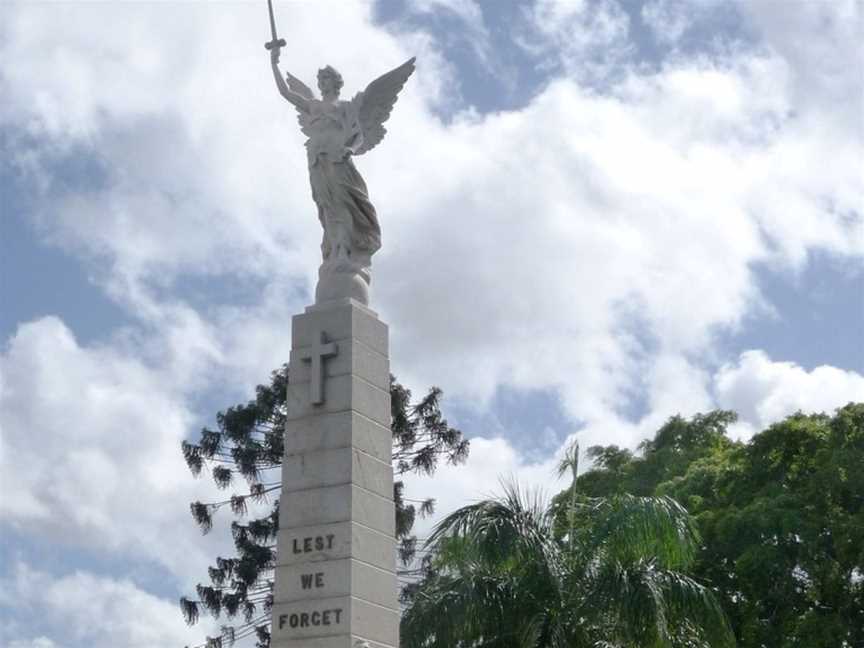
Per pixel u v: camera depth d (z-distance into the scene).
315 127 23.05
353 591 20.36
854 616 37.12
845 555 36.69
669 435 50.34
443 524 25.95
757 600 37.09
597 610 25.09
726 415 50.38
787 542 37.28
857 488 38.09
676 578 25.78
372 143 23.44
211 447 43.97
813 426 40.38
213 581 43.59
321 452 21.20
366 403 21.64
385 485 21.58
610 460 49.09
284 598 20.62
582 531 26.44
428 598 25.77
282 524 21.03
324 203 22.81
